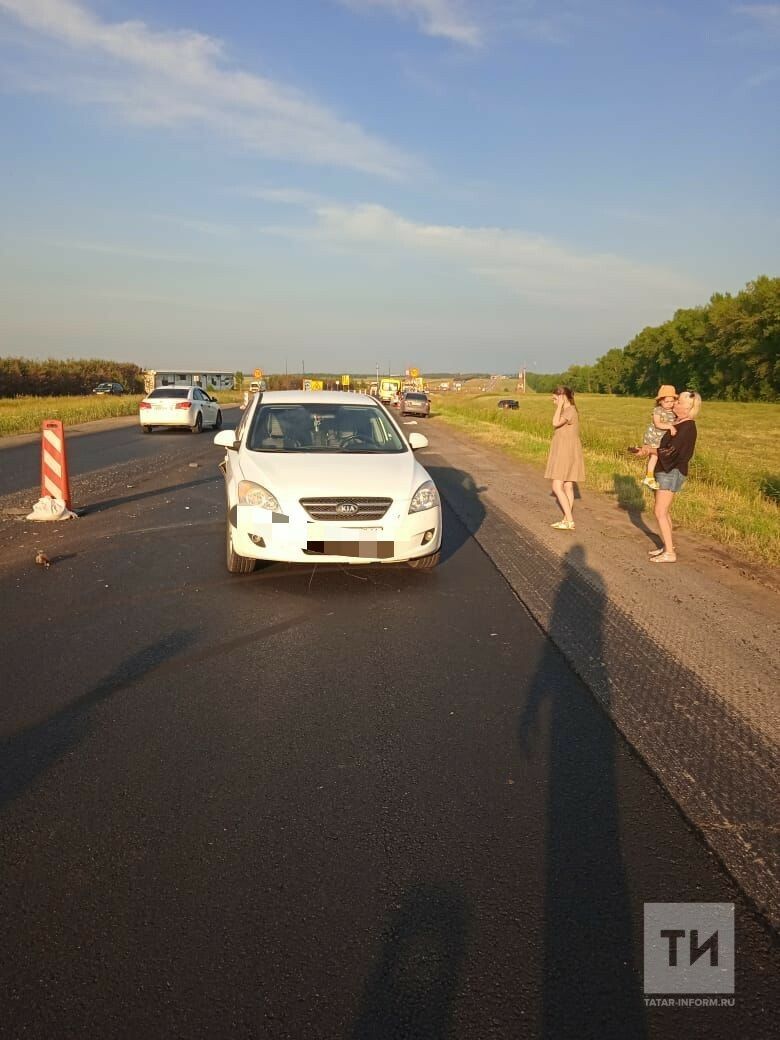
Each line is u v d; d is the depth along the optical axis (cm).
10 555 777
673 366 9575
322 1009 217
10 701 423
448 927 250
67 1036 207
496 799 330
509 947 242
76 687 443
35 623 558
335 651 510
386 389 7438
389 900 263
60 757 361
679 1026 214
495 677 469
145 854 287
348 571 725
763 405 7025
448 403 7875
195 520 980
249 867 280
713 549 866
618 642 535
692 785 343
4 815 312
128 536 875
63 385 7556
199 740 380
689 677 472
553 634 550
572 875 279
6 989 222
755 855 292
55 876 273
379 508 659
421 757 366
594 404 7431
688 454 772
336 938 245
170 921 251
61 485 982
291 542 650
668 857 291
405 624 571
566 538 916
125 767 352
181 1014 215
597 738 389
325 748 373
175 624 560
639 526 1007
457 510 1116
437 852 291
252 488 664
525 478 1549
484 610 610
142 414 2578
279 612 595
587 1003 221
